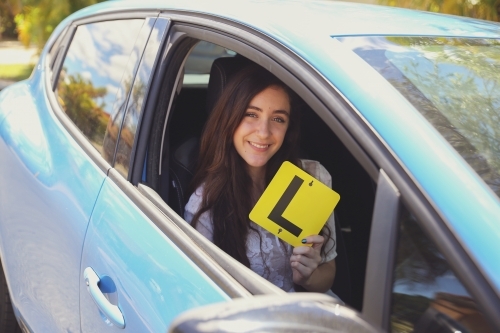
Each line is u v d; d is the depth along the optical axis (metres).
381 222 1.24
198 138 2.31
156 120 1.96
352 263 2.39
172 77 1.97
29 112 2.68
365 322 1.11
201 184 2.09
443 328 1.15
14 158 2.50
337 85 1.41
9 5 6.69
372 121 1.32
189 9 1.92
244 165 2.10
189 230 1.67
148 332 1.57
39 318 2.22
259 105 2.00
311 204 1.90
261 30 1.64
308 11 1.82
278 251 2.08
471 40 1.84
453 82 1.54
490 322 1.09
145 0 2.24
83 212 1.98
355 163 2.37
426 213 1.19
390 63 1.53
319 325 1.10
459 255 1.14
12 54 10.42
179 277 1.56
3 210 2.51
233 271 1.50
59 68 2.71
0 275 2.80
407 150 1.26
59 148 2.29
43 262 2.17
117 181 1.93
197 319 1.09
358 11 1.93
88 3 6.20
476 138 1.36
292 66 1.52
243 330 1.06
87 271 1.87
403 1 5.02
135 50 2.09
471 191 1.21
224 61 2.23
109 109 2.13
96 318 1.81
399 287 1.22
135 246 1.72
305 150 2.52
